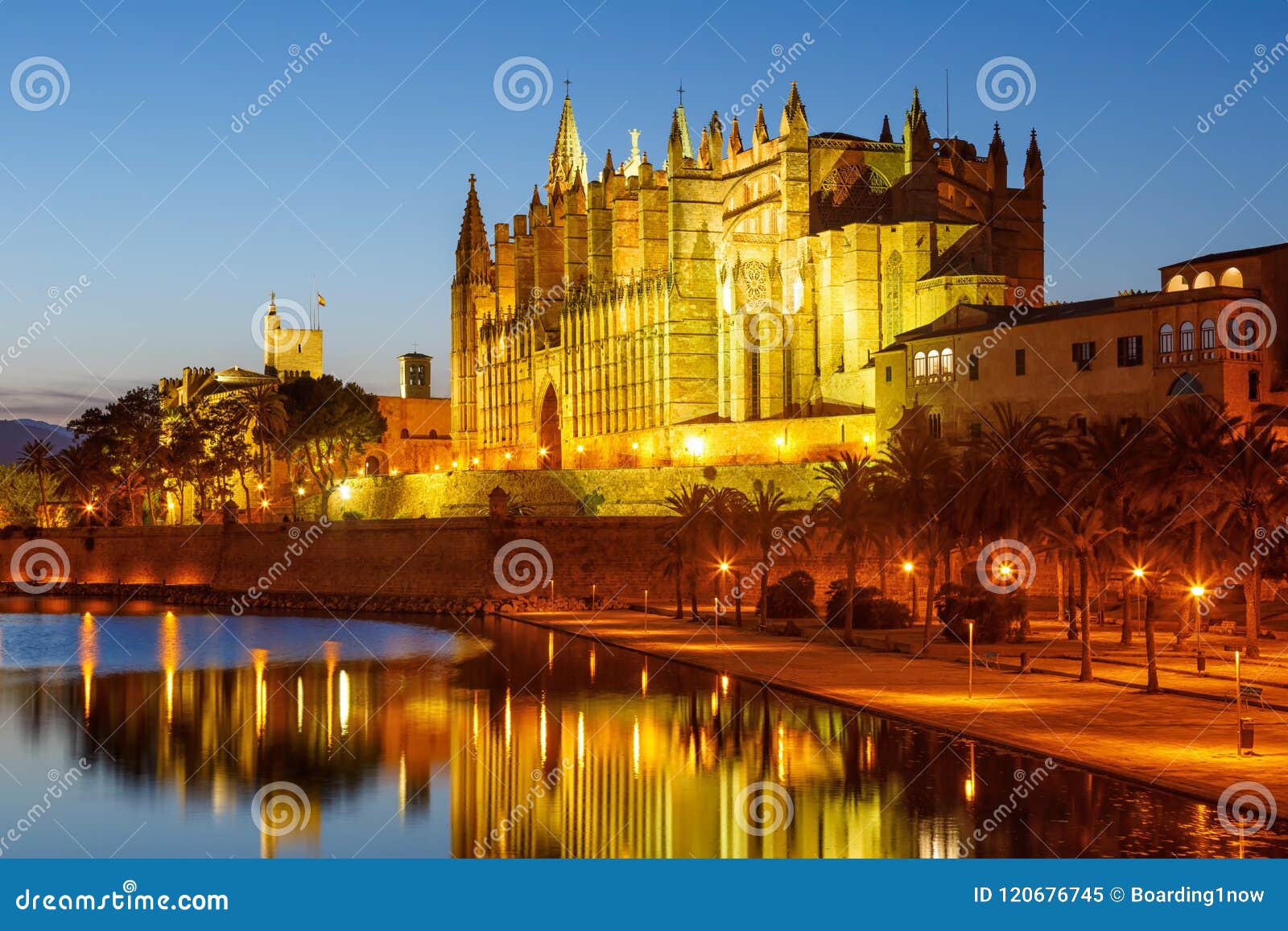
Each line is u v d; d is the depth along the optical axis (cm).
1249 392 10288
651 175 16750
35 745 6338
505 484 15850
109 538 17600
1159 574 7856
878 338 14425
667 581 13275
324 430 18775
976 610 9125
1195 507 7494
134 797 5234
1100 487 7238
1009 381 11562
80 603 15825
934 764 5097
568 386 17975
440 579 13788
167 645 10825
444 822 4716
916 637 9650
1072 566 9200
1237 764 4831
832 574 12144
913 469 9056
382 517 17525
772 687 7194
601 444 17212
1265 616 9656
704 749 5644
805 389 14825
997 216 15188
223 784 5419
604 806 4812
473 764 5603
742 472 13512
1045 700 6331
